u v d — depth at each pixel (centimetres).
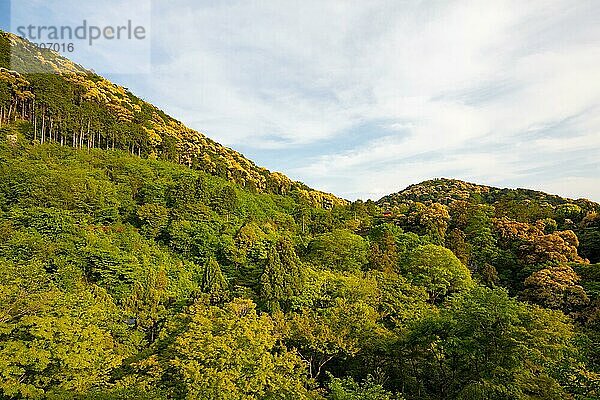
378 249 4438
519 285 4181
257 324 2088
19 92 6900
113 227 4556
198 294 3319
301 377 2236
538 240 4594
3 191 4331
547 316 2238
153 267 3788
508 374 1748
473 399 1709
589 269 4003
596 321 2859
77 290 2680
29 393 1322
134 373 1939
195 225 4828
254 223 5225
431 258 3969
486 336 1938
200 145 10762
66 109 7038
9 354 1366
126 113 9250
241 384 1806
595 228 5066
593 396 1475
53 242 3541
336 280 3284
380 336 2502
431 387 2370
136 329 2675
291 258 3394
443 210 5912
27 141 6156
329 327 2550
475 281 4059
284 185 11869
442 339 2245
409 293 3244
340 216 7062
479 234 5147
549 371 1780
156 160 7938
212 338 1902
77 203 4509
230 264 4462
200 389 1694
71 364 1473
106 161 6531
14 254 3197
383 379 2394
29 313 1536
